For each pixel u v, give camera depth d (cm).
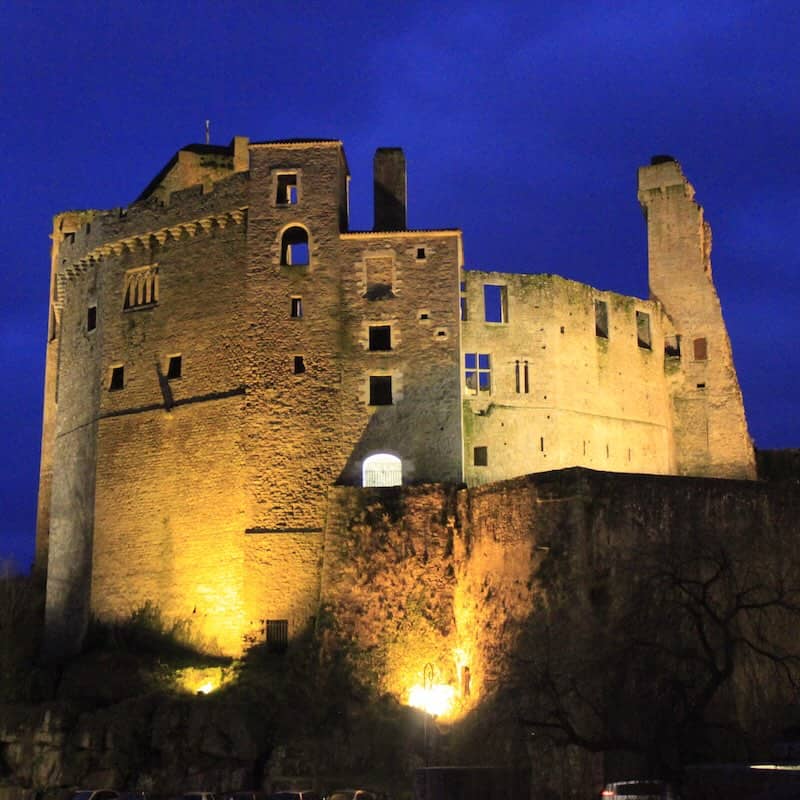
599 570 4900
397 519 5694
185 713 5456
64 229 7856
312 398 6244
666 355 7269
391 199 6756
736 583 4694
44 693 6231
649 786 3712
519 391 6612
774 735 4697
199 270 6612
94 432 6794
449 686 5338
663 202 7425
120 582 6475
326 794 4822
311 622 5869
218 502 6228
